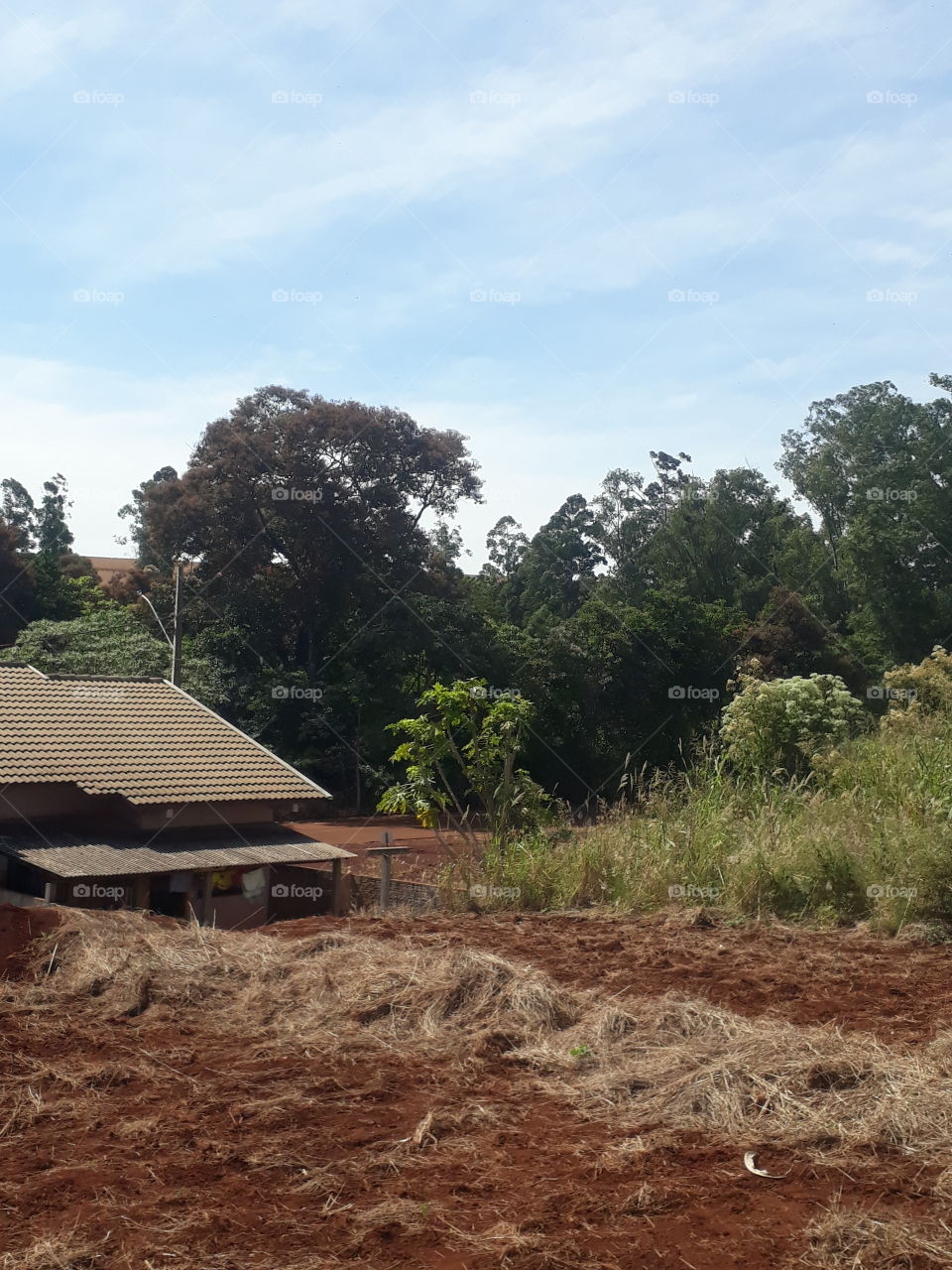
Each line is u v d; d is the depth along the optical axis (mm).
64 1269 3348
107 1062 5223
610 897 9664
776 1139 4270
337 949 7086
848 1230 3504
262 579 41500
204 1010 6152
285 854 16953
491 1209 3730
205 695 36688
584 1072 5066
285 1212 3729
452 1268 3359
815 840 8938
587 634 40688
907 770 10844
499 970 6141
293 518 40344
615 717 40375
